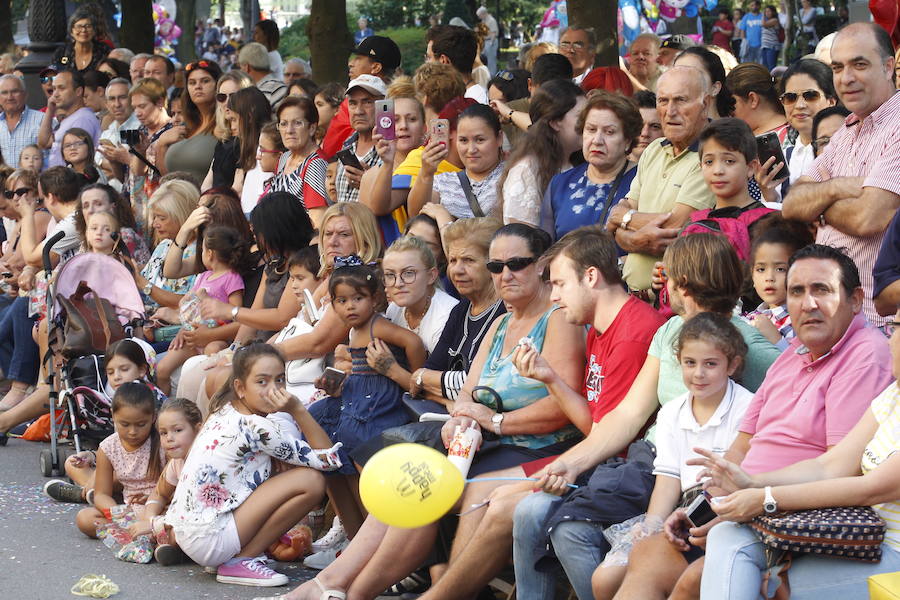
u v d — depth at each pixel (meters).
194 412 9.75
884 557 5.93
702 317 6.88
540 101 10.32
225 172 15.30
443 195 10.98
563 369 7.99
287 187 13.33
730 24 37.53
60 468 11.88
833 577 5.95
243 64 18.86
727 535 6.15
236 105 14.72
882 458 5.96
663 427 7.07
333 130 13.46
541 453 8.01
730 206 8.40
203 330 11.66
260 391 8.84
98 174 16.80
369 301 9.33
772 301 7.54
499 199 10.43
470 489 7.84
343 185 12.49
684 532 6.59
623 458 7.59
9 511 10.69
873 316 7.55
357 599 7.88
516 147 10.43
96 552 9.62
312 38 21.69
